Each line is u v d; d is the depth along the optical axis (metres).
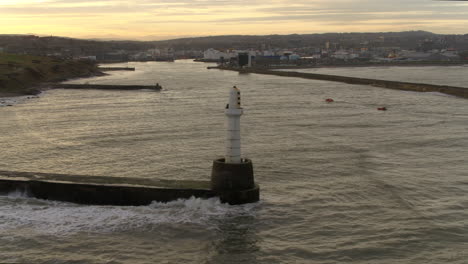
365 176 35.28
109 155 42.41
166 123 62.16
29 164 39.22
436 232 24.97
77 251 23.02
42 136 52.62
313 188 32.47
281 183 33.69
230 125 28.66
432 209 28.36
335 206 28.94
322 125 60.25
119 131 55.72
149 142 48.59
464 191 31.73
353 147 45.66
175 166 38.16
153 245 23.72
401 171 36.81
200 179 34.12
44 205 28.78
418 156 42.09
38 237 24.42
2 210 27.83
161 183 29.64
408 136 52.06
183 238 24.50
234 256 22.59
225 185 28.59
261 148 45.22
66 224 26.06
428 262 21.75
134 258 22.41
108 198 28.91
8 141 49.56
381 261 21.92
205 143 47.84
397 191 31.69
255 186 29.64
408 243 23.70
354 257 22.36
